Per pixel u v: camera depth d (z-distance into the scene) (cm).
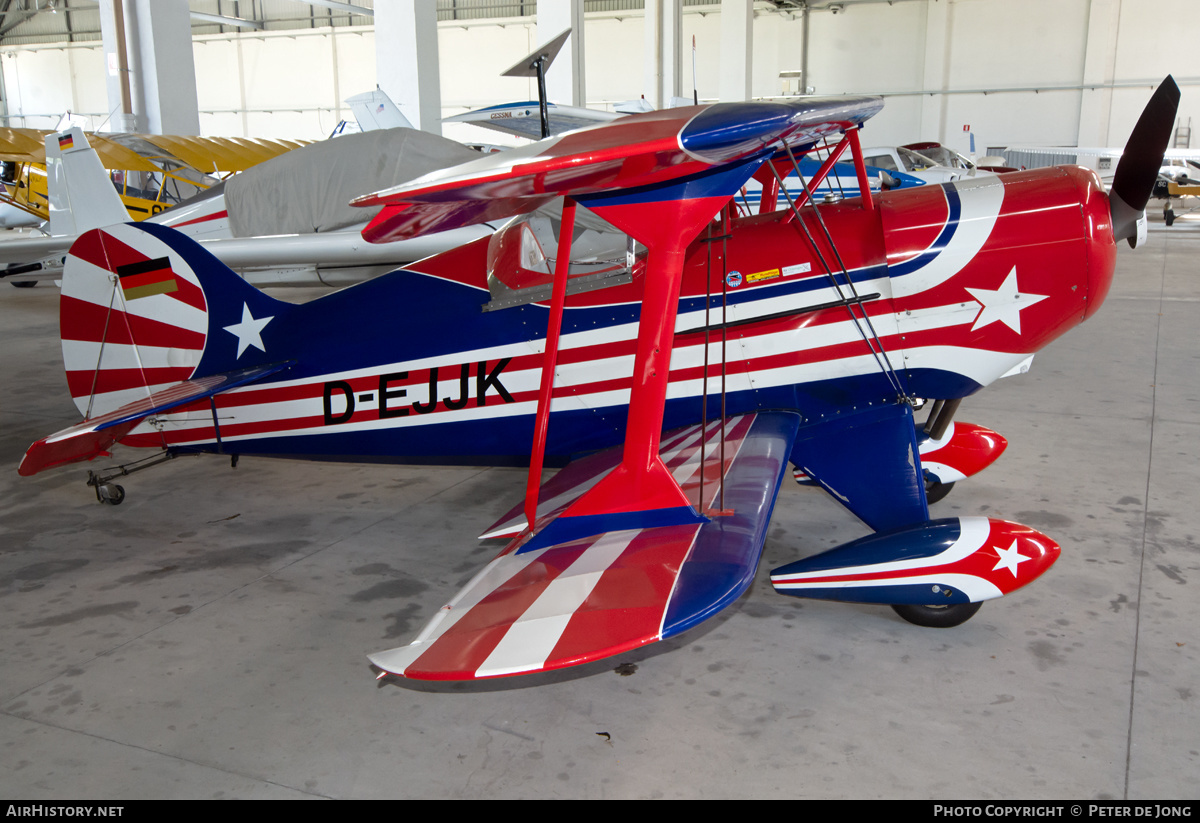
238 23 3053
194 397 336
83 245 375
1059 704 231
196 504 416
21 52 3381
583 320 328
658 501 233
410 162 791
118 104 1434
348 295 356
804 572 279
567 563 217
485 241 338
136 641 280
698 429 316
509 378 338
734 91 2059
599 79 2856
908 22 2614
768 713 232
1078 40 2458
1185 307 867
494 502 412
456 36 2970
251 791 205
